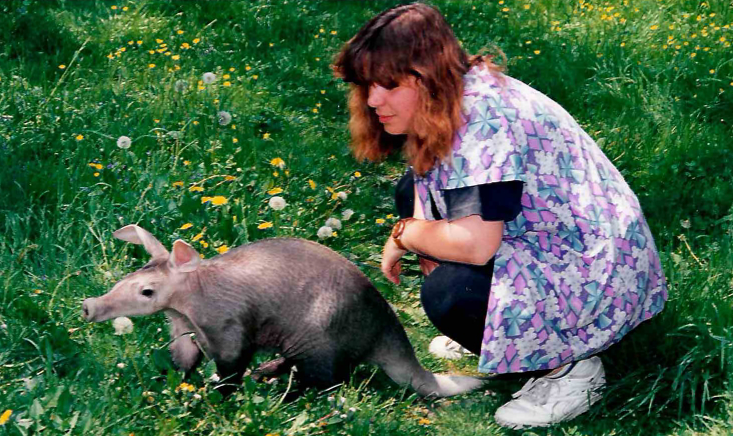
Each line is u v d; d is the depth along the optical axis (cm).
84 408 297
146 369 325
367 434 302
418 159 294
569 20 777
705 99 582
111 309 308
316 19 775
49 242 395
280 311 320
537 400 324
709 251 416
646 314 325
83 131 493
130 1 727
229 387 324
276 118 578
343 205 488
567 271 306
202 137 512
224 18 739
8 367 328
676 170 500
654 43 680
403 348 337
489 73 298
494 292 304
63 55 625
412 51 282
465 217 291
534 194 300
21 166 459
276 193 448
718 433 309
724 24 736
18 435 283
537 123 299
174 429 293
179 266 311
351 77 299
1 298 364
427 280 322
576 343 313
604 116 584
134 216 418
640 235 315
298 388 333
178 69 617
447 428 324
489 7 827
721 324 346
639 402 329
